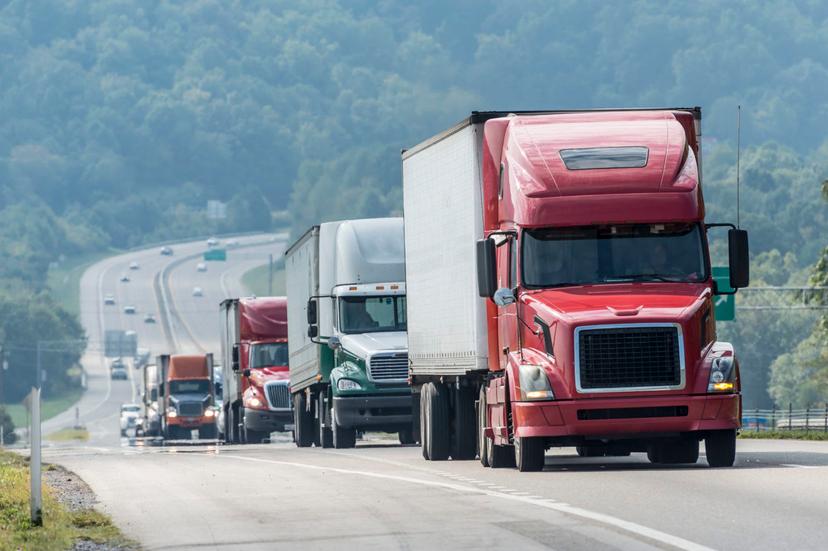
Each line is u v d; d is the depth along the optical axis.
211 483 51.88
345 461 65.88
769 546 28.53
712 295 49.97
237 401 129.25
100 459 78.06
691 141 53.84
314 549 31.19
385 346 88.81
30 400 38.34
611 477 45.88
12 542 34.38
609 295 49.41
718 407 48.41
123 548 33.34
